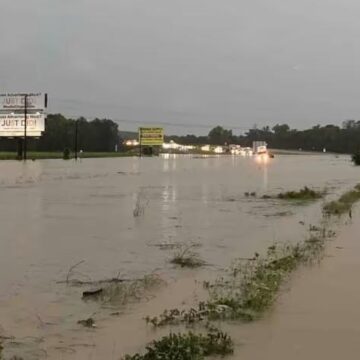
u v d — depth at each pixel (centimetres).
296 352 617
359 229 1567
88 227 1634
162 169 6103
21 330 702
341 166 8250
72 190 3056
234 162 9325
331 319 729
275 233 1538
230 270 1042
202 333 677
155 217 1902
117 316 757
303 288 886
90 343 654
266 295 828
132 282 953
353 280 938
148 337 672
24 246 1303
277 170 6406
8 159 8212
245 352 616
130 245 1331
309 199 2672
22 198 2541
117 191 3030
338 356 607
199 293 873
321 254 1175
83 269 1057
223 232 1562
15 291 892
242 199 2639
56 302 828
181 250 1263
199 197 2722
